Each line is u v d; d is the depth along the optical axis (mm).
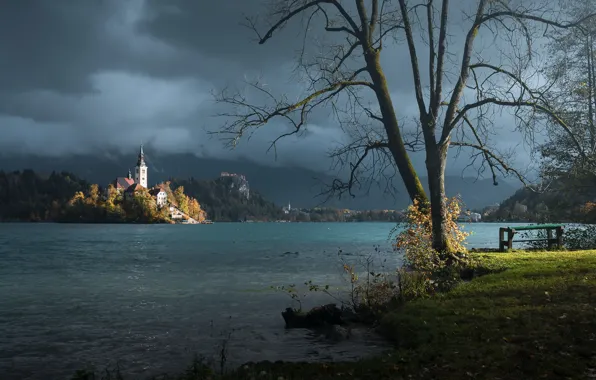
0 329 13047
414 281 14062
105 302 17938
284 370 7191
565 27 18312
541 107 17828
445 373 6379
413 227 18453
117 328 13078
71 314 15406
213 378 7000
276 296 18812
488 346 7418
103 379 8242
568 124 19016
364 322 12391
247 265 34562
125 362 9586
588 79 21328
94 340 11625
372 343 10039
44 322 14070
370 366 7043
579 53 20594
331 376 6641
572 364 6293
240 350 10188
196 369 7777
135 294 20094
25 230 161625
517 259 18031
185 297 19000
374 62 19438
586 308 9203
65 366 9391
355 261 34531
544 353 6832
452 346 7715
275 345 10523
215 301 17797
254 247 63344
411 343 8578
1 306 17078
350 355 9133
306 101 18453
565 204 32438
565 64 19891
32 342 11492
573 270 14172
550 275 13680
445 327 8961
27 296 19797
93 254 50688
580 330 7750
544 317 8883
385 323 10750
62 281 25453
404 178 19453
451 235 18719
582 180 29109
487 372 6281
